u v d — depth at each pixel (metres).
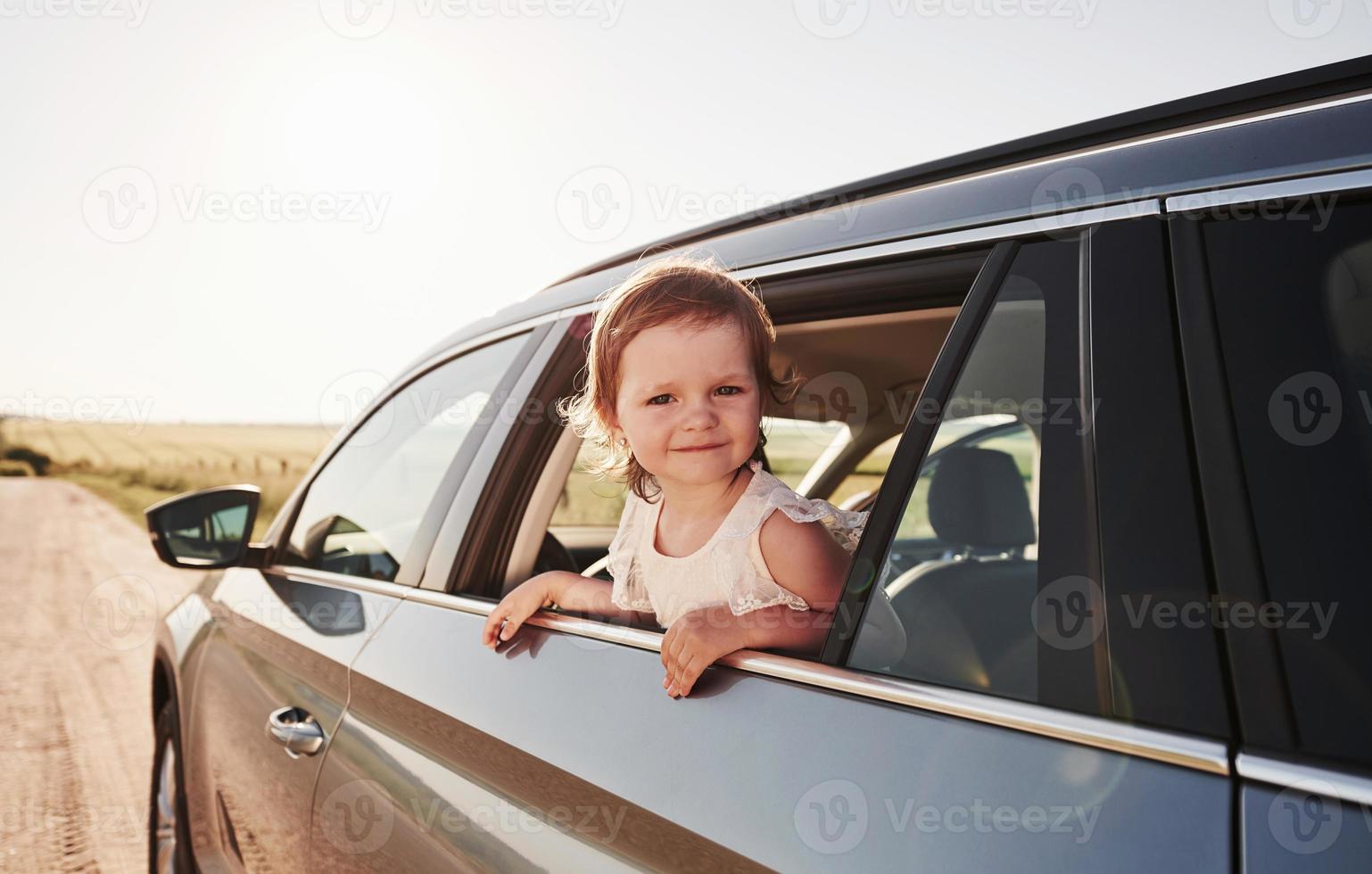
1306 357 0.71
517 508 1.62
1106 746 0.67
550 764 1.08
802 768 0.83
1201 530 0.69
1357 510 0.66
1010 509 1.27
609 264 1.66
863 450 2.54
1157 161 0.87
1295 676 0.62
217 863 2.08
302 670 1.77
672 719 0.99
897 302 1.10
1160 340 0.77
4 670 6.06
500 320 1.88
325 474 2.27
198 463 34.38
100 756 4.33
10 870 3.13
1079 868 0.63
